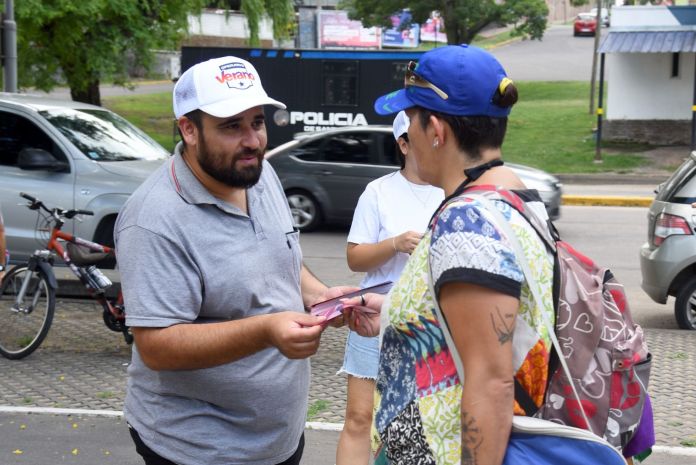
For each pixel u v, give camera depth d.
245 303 2.92
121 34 19.11
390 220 4.32
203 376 2.91
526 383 2.27
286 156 14.94
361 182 14.65
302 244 13.88
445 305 2.22
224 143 2.81
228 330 2.68
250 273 2.93
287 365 3.06
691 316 8.78
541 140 27.56
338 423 5.89
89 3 17.58
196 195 2.87
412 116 2.43
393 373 2.46
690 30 25.00
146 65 19.98
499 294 2.15
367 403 4.24
